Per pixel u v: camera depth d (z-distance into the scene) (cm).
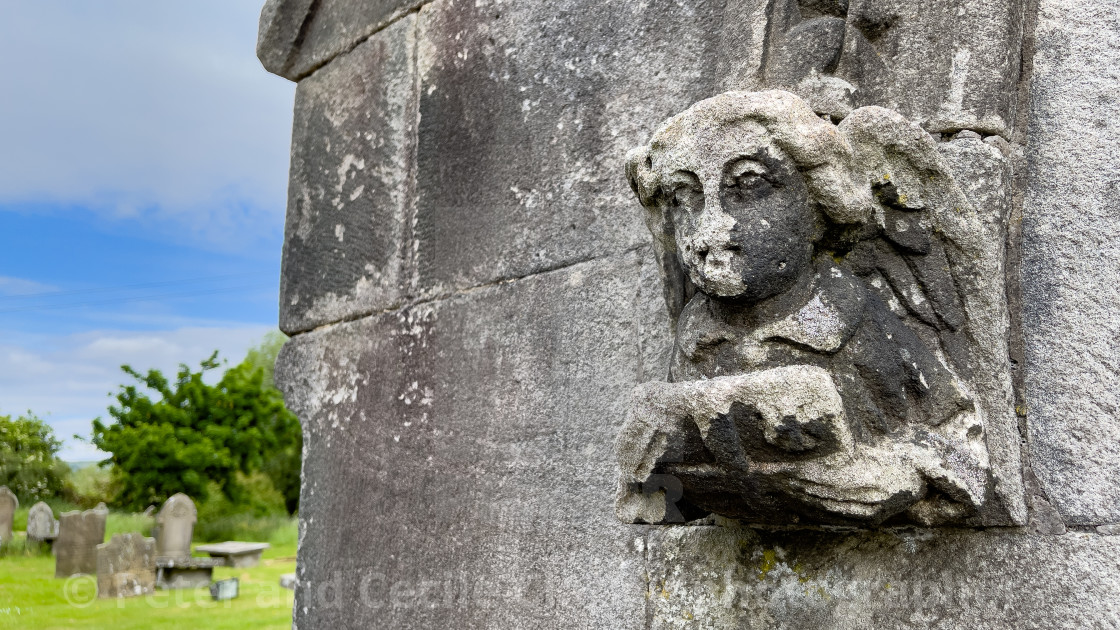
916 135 103
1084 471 107
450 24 198
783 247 99
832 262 106
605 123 165
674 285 117
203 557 764
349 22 224
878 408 101
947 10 119
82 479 1541
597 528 151
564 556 156
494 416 173
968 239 104
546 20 179
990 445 105
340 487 204
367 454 199
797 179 100
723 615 126
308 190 229
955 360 105
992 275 106
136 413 1252
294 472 1488
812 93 120
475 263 183
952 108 116
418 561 182
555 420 162
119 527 1054
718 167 100
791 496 98
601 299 158
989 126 114
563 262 166
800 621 120
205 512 1223
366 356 204
